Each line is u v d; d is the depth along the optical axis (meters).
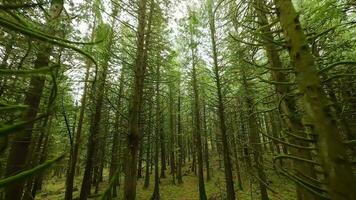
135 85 8.71
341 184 1.29
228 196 12.49
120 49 9.24
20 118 0.92
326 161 1.38
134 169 7.80
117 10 8.40
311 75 1.57
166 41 9.73
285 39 1.80
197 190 19.73
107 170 34.38
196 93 18.00
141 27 9.08
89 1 5.79
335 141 1.38
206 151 23.88
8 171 4.71
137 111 8.38
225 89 13.48
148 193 19.59
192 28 15.01
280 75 4.24
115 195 16.83
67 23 4.95
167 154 35.47
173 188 20.94
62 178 27.78
